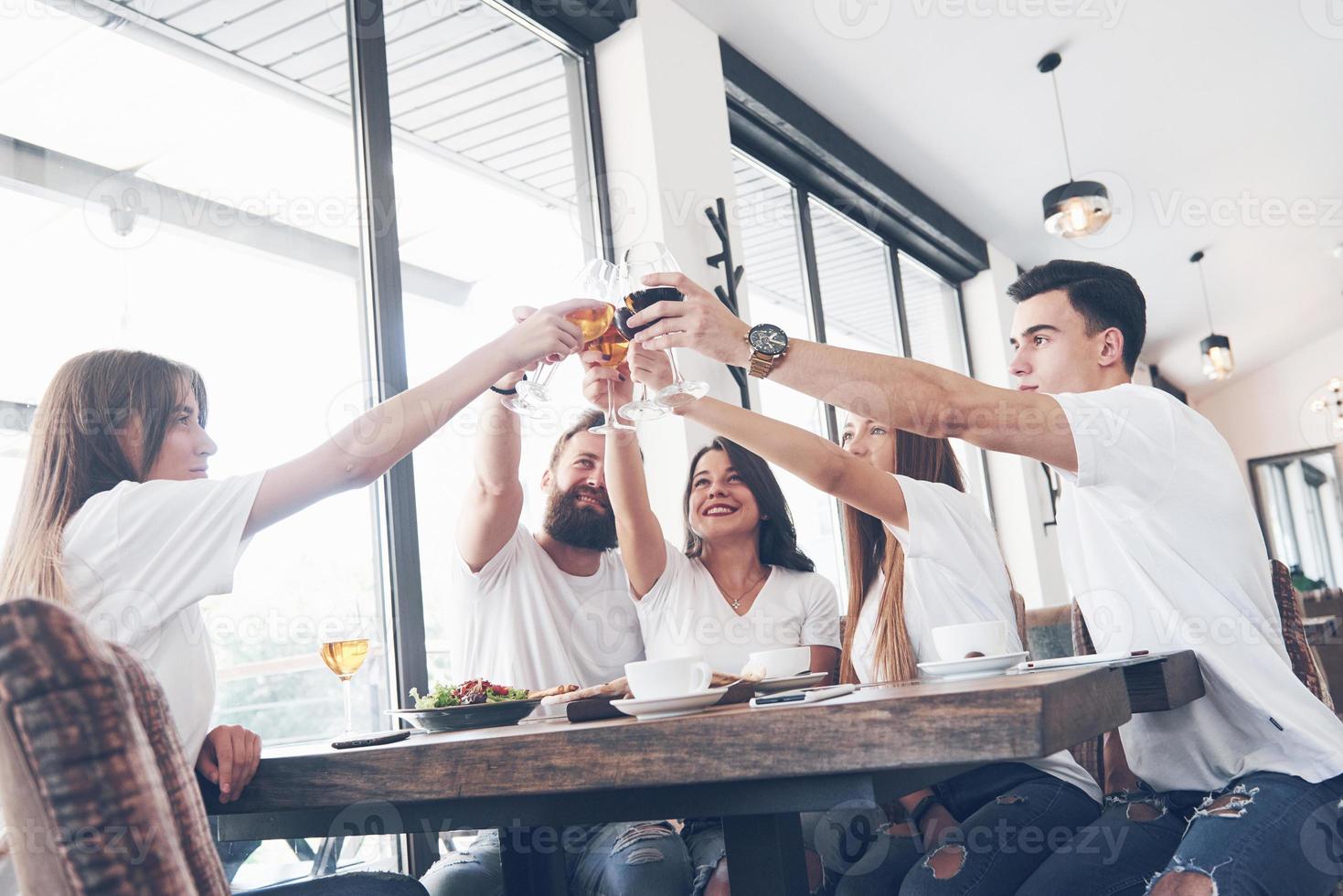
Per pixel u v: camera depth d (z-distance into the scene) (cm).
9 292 180
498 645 212
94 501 128
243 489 129
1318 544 1095
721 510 225
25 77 191
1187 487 149
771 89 427
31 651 60
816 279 480
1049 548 650
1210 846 126
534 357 144
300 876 212
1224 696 147
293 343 231
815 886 172
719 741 97
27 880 62
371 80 262
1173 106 498
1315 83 488
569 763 104
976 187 568
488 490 208
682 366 325
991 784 169
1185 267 727
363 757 118
